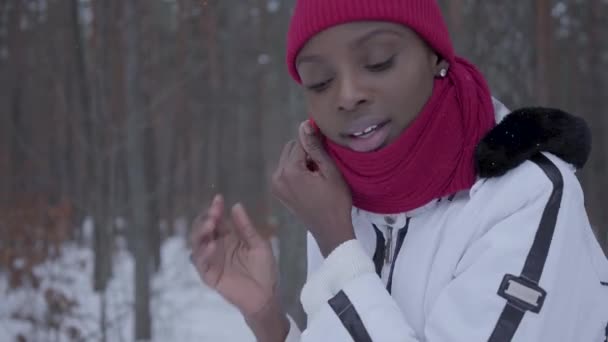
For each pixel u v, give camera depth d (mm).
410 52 1021
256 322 1268
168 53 9320
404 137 1025
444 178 1045
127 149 6766
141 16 7176
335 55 1021
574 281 951
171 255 12891
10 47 10734
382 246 1154
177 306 8289
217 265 1253
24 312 5598
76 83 5945
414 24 1001
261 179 18734
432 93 1049
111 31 6227
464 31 2996
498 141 1000
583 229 986
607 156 14328
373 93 1014
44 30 7246
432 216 1086
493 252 949
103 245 5520
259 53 14180
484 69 2830
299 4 1067
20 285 5719
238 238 1294
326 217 1118
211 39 9531
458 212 1055
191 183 16094
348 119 1040
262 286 1253
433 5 1054
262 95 17250
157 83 8836
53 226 6094
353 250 1073
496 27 2809
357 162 1070
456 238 1024
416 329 1051
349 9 990
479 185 1026
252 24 14375
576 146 1002
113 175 5578
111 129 5664
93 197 5656
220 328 7691
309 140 1167
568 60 13734
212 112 15695
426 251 1069
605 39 13195
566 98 13672
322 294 1070
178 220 16406
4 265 5746
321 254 1247
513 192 980
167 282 9188
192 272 10000
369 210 1137
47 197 8672
